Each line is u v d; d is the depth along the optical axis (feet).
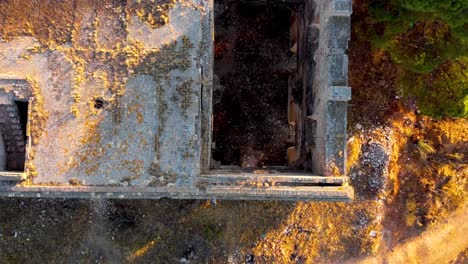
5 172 32.24
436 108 39.75
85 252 44.70
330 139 33.19
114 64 33.24
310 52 38.29
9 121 33.55
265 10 43.91
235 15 44.14
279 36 44.78
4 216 44.42
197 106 33.17
